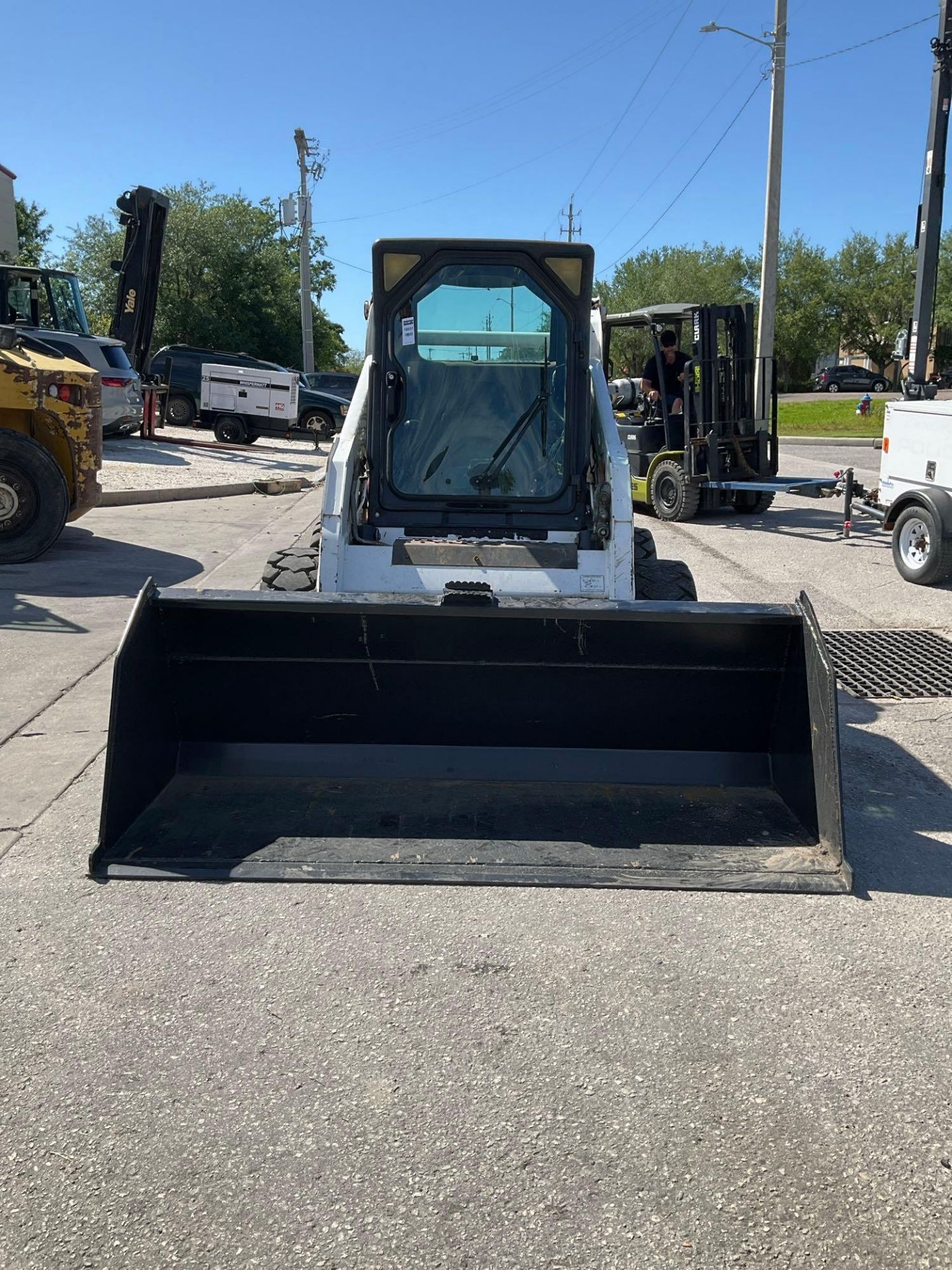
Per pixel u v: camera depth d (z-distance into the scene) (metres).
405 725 4.27
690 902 3.56
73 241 46.12
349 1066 2.70
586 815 4.01
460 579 4.80
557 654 4.08
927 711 5.88
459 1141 2.44
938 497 8.87
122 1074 2.66
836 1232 2.20
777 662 4.10
